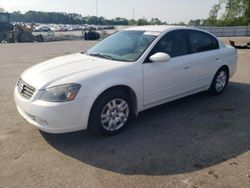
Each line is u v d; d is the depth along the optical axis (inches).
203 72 209.3
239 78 306.5
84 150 140.0
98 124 147.7
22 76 160.7
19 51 611.8
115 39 195.9
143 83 164.1
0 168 123.0
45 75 146.9
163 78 175.6
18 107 155.7
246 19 2409.0
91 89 140.9
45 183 112.9
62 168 123.9
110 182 113.9
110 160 130.7
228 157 133.7
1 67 381.7
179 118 183.2
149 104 173.2
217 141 150.4
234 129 166.6
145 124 172.7
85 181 114.5
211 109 201.3
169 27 193.0
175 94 189.6
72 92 136.1
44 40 1182.3
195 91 209.0
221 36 1663.4
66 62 166.6
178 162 129.0
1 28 1058.1
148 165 126.4
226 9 2564.0
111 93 150.6
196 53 203.3
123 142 148.9
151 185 112.0
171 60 181.2
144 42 177.6
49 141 148.8
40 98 137.3
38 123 140.2
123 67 156.6
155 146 144.4
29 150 139.2
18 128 164.4
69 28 2901.1
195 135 157.8
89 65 157.5
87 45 817.5
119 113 157.8
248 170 122.7
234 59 244.8
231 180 115.2
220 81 234.7
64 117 135.6
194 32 206.7
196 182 113.9
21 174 119.0
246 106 208.8
